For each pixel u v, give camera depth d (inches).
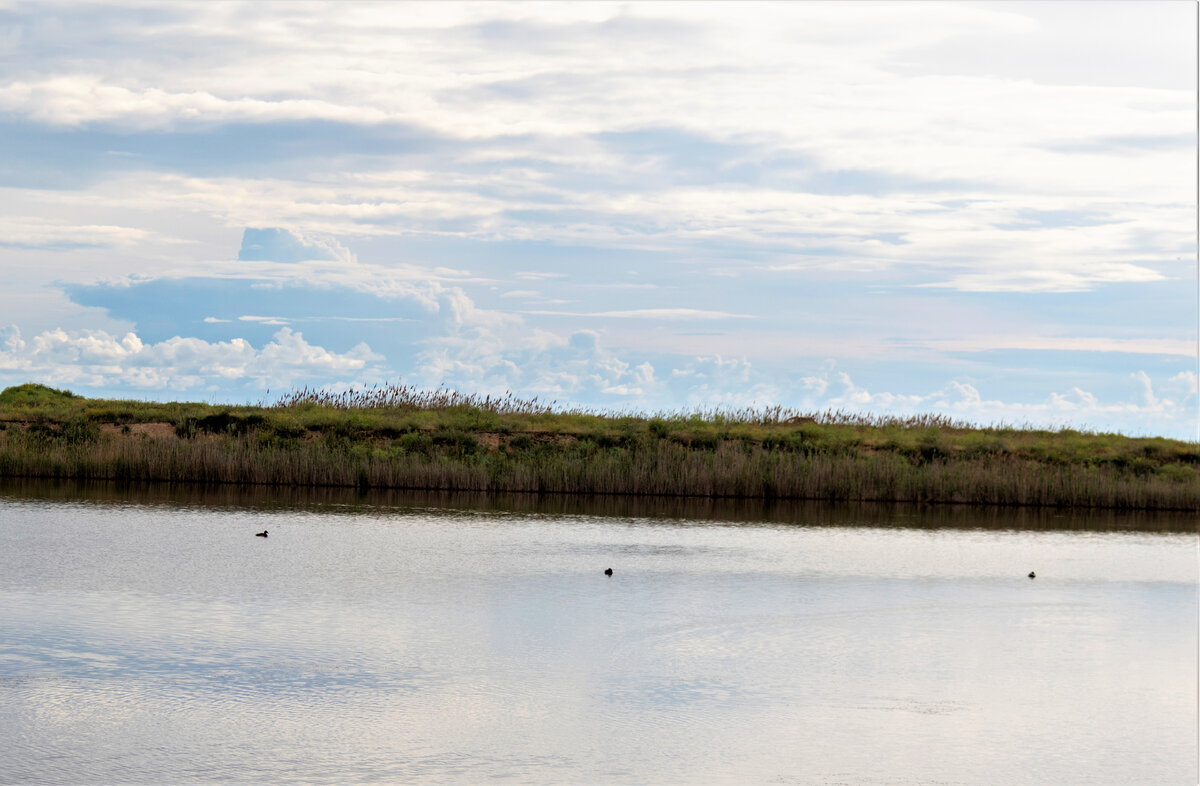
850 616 713.0
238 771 426.9
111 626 629.9
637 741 470.0
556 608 709.3
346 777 423.5
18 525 984.3
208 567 811.4
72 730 467.5
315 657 580.1
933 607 746.8
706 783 427.8
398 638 621.9
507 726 483.8
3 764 430.3
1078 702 539.5
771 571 861.8
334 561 851.4
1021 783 432.1
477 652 598.5
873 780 434.6
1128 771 450.3
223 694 517.7
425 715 495.5
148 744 453.7
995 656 621.6
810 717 507.2
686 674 569.6
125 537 934.4
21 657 566.9
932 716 513.7
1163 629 693.9
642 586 786.8
